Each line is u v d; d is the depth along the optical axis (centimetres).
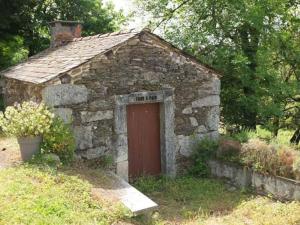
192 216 742
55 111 784
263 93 1234
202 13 1313
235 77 1280
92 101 831
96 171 790
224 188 890
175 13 1435
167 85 935
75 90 805
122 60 862
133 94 884
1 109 1334
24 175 662
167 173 948
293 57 1289
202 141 988
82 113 820
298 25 1312
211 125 1016
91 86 827
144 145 935
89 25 1994
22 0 1669
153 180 925
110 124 864
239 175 885
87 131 830
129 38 852
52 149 773
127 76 873
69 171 740
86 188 666
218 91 1020
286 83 1230
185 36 1288
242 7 1181
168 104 939
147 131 937
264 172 821
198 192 866
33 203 562
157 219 700
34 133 744
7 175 660
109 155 866
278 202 777
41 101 823
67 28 1240
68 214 561
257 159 841
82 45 1022
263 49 1215
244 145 883
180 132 969
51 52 1142
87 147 833
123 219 615
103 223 573
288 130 1599
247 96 1262
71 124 808
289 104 1492
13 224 495
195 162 988
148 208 641
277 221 687
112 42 879
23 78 924
